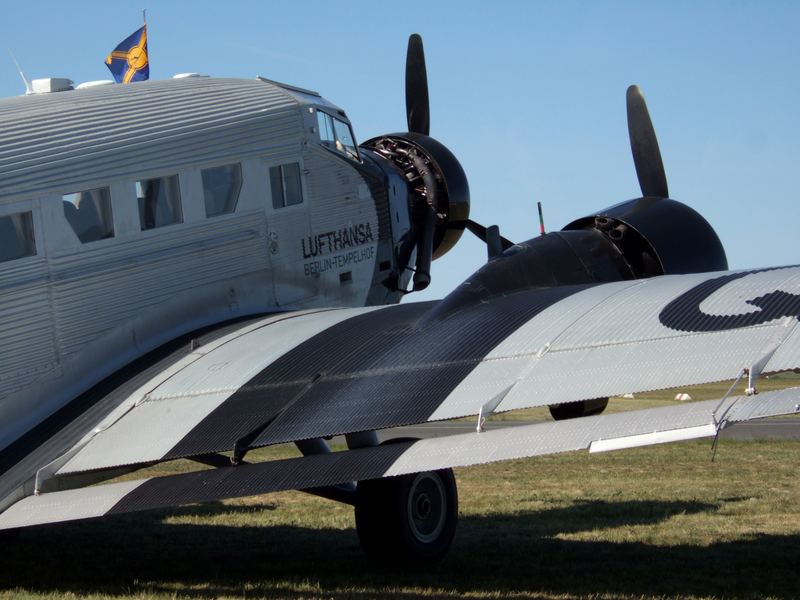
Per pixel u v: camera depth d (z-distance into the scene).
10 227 9.97
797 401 5.79
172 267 11.38
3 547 13.31
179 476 7.68
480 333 8.52
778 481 18.91
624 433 6.11
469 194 16.72
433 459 6.73
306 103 13.53
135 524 15.58
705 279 8.59
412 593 9.51
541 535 13.23
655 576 10.39
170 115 11.80
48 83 12.08
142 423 8.93
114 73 16.86
